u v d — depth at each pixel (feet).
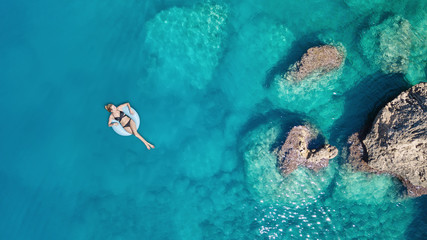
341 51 34.19
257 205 34.14
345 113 34.22
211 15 36.70
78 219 34.99
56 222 35.01
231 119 36.29
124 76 37.14
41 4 39.55
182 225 34.53
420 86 31.32
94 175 35.86
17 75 38.14
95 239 34.42
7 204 35.65
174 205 35.06
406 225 32.04
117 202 35.27
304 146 32.45
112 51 37.96
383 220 32.40
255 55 36.27
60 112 37.04
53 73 38.01
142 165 35.91
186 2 37.60
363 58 34.65
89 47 38.42
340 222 32.78
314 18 36.09
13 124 37.04
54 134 36.68
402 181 31.68
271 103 35.58
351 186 32.71
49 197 35.65
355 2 36.06
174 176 35.68
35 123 36.99
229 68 36.65
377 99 33.47
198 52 36.55
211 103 36.65
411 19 35.22
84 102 36.99
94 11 39.37
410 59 34.09
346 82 34.71
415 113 30.17
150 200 35.22
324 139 33.37
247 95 36.24
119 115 33.19
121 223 34.76
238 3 37.47
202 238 34.01
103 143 36.27
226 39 36.83
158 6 38.09
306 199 33.45
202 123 36.50
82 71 37.81
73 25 39.17
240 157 35.50
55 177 35.99
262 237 33.35
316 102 34.86
